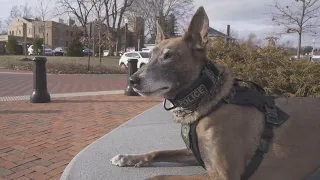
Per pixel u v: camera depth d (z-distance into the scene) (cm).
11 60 2800
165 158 333
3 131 567
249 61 543
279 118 253
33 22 8050
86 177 312
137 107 834
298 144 252
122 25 5744
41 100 867
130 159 336
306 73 484
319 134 258
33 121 648
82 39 3822
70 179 310
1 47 6412
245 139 245
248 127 247
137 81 269
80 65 2272
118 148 398
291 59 541
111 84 1473
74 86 1343
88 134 559
